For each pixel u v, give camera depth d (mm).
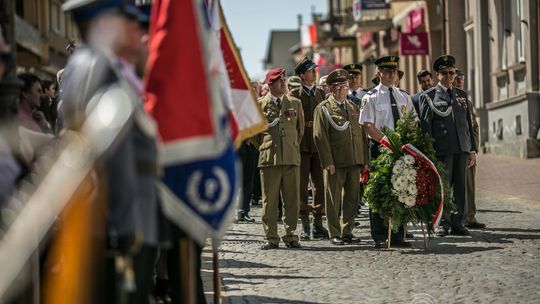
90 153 10422
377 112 27953
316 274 22281
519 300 18219
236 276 22312
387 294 19297
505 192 41312
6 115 13531
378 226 26641
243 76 18078
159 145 12070
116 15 11727
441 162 27844
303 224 30094
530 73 60094
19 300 11328
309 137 30578
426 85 33969
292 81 31641
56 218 11406
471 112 29797
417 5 86875
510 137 63312
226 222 12961
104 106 10703
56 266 11531
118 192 10945
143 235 11398
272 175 27391
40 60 77875
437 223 26016
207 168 12859
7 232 10320
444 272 21797
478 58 70438
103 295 11453
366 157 28172
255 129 18094
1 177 12359
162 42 12375
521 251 24703
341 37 123562
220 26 17875
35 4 85312
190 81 12289
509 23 64562
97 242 11109
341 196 28219
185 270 14391
